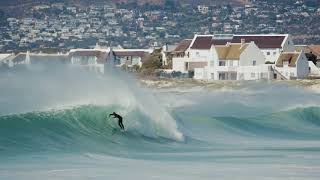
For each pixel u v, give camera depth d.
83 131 166.50
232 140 188.62
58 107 170.62
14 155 143.88
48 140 157.75
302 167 139.12
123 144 165.50
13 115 160.50
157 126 178.50
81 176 124.81
